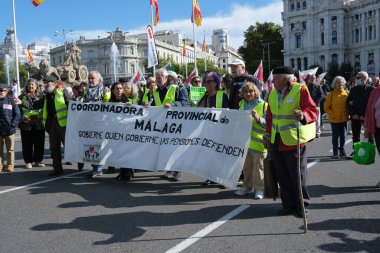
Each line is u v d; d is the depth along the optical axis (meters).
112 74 109.81
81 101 8.95
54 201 6.72
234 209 6.10
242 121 6.82
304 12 102.19
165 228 5.29
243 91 6.88
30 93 10.23
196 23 30.02
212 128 7.19
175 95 8.31
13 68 99.75
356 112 9.69
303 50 103.19
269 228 5.21
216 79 7.76
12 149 9.73
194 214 5.88
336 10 98.44
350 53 101.00
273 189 5.77
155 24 24.66
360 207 6.04
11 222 5.70
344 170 8.80
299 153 5.17
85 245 4.78
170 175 8.34
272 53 103.19
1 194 7.30
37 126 10.09
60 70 24.70
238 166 6.82
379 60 93.81
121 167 8.13
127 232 5.17
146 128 7.95
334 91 10.35
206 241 4.81
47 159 11.53
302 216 5.56
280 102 5.55
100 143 8.38
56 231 5.28
